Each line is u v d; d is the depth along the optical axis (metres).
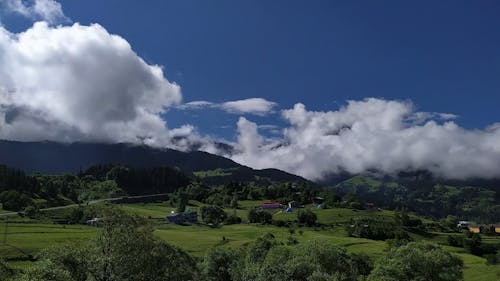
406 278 101.12
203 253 171.38
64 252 63.53
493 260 179.38
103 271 62.97
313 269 88.44
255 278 92.31
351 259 129.75
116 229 64.88
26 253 142.25
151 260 66.12
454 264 104.44
